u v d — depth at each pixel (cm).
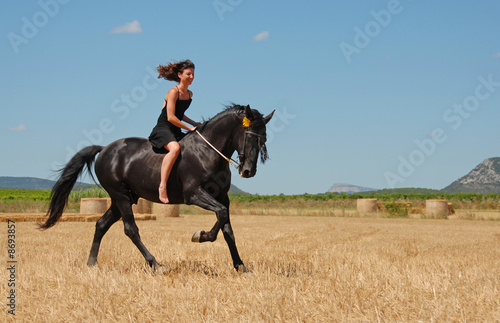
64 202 789
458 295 532
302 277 629
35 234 1394
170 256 900
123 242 1173
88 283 583
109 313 457
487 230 1803
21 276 639
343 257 902
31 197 4397
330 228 1845
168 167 686
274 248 1075
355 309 471
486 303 502
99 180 775
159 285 576
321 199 4766
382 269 718
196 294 530
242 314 452
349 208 4028
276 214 3133
